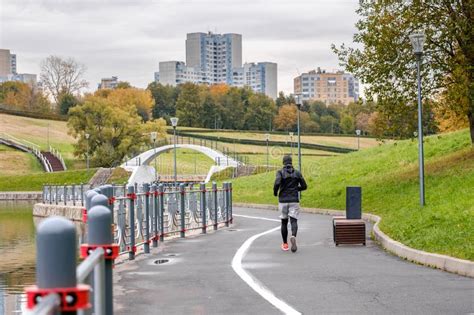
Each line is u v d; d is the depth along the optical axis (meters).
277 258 17.94
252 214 41.22
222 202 30.88
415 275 14.48
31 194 93.75
